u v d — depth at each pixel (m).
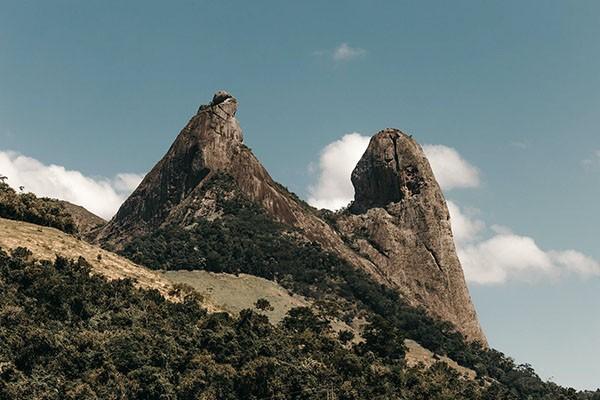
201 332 136.00
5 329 116.38
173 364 125.12
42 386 109.12
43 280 130.38
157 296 148.25
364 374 144.38
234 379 126.12
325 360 145.12
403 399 142.38
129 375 118.06
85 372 116.56
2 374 108.81
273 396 126.44
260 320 154.88
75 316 129.25
